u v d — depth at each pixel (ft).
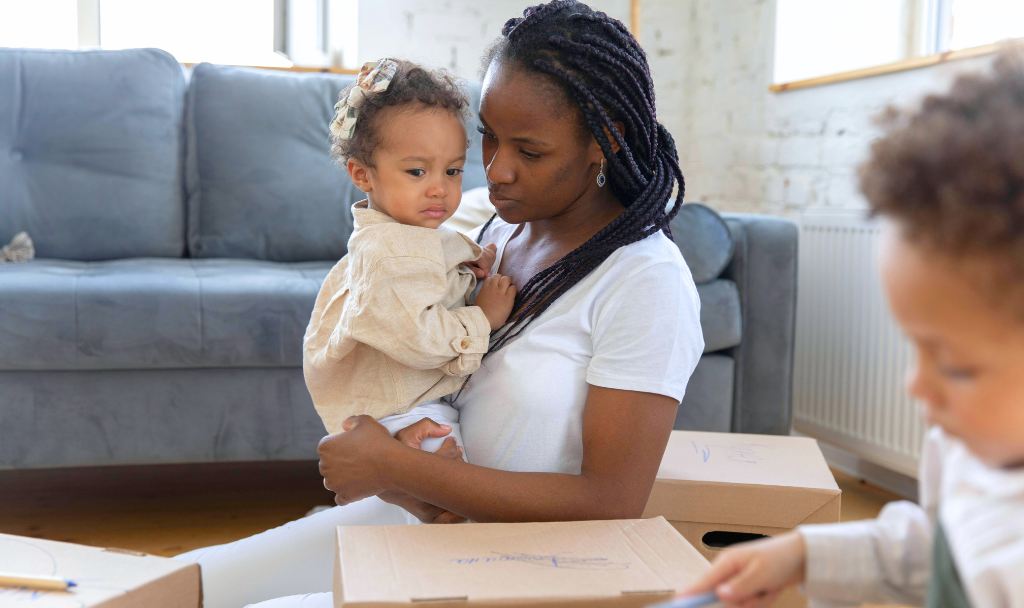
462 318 3.05
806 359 7.75
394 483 2.79
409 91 3.22
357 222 3.29
